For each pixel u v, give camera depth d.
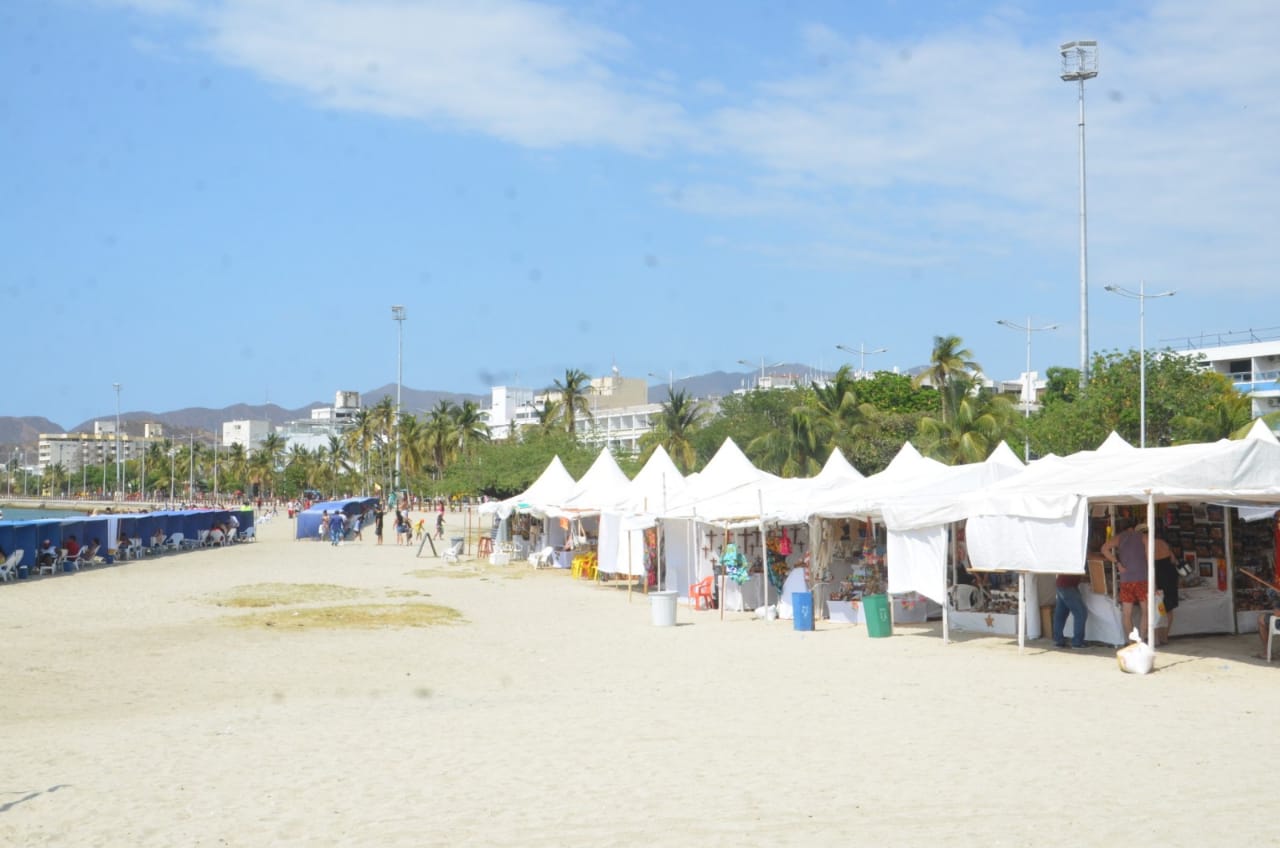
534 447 74.31
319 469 161.12
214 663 18.62
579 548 41.25
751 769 9.70
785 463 63.62
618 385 163.50
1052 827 7.53
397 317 116.62
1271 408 83.50
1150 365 47.69
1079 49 53.91
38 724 13.04
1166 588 17.81
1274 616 16.05
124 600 30.00
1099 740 10.77
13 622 24.61
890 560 20.47
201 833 7.90
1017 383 111.12
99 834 7.91
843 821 7.84
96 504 187.50
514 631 23.22
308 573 40.81
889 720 12.19
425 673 17.45
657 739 11.27
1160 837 7.21
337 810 8.49
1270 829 7.38
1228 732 11.09
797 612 22.16
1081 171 53.34
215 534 60.72
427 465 123.69
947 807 8.17
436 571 42.16
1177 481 16.08
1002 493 18.30
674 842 7.42
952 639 19.92
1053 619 18.59
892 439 64.44
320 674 17.41
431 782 9.41
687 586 29.09
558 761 10.20
